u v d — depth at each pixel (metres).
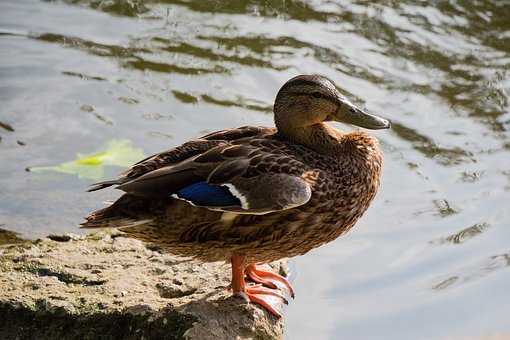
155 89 13.86
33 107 13.34
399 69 14.59
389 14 15.88
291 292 10.15
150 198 8.88
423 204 11.86
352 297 10.20
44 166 12.20
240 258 9.30
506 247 11.06
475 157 12.80
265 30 15.34
